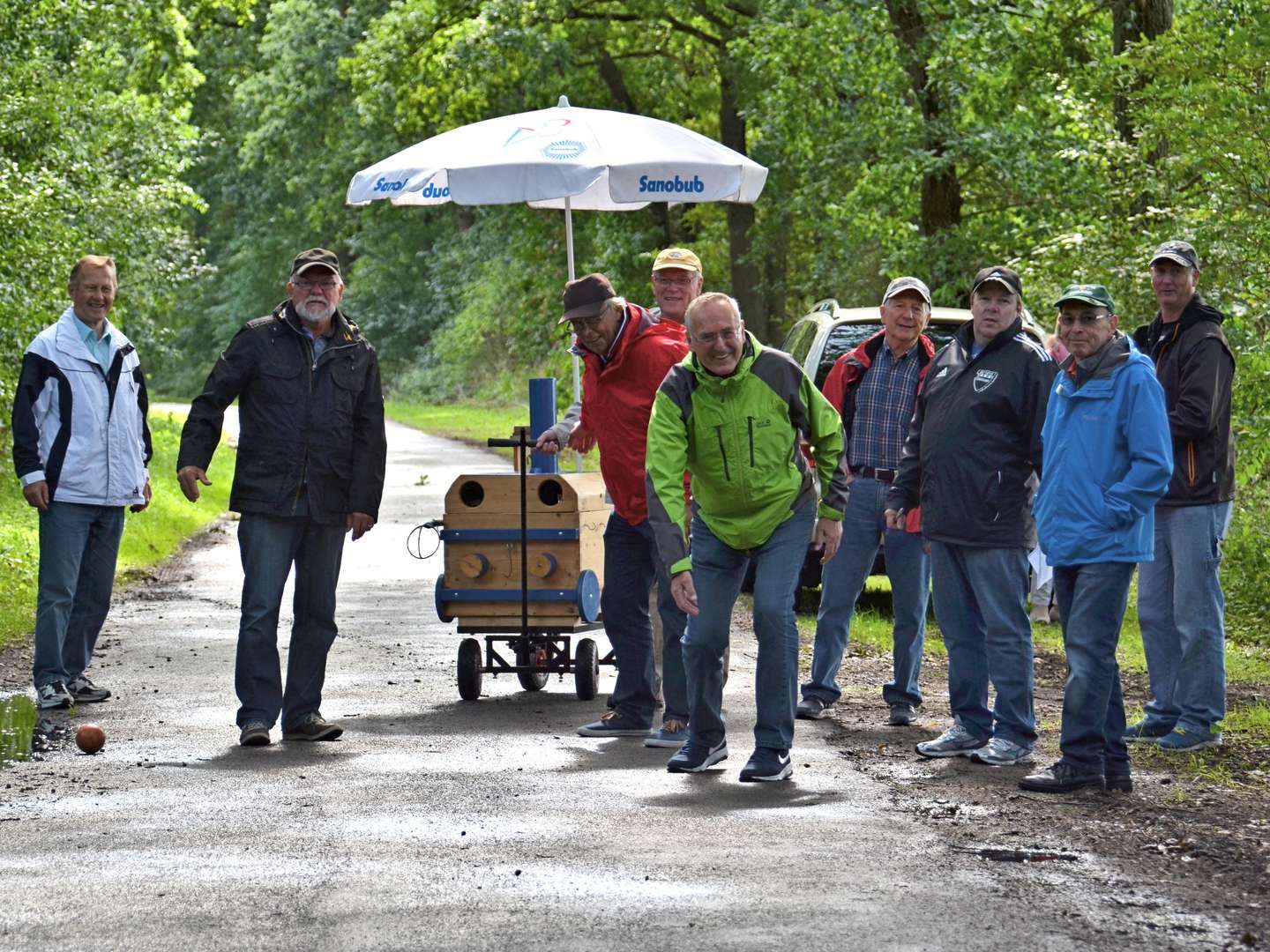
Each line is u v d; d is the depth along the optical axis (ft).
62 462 40.37
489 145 46.03
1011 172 97.35
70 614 41.39
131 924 22.47
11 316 80.53
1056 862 25.55
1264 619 54.34
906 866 25.31
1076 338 30.89
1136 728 36.11
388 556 77.10
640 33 168.14
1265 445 53.42
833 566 39.34
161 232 138.62
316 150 243.81
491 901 23.48
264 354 36.32
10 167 88.12
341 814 28.91
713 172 46.24
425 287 315.78
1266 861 25.57
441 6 156.87
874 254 125.49
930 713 39.83
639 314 36.55
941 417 33.91
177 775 32.45
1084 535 30.60
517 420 226.79
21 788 31.24
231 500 36.14
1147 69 62.28
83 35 118.83
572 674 46.14
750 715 38.96
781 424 31.76
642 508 36.47
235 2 155.43
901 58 102.58
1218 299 58.08
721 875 24.75
